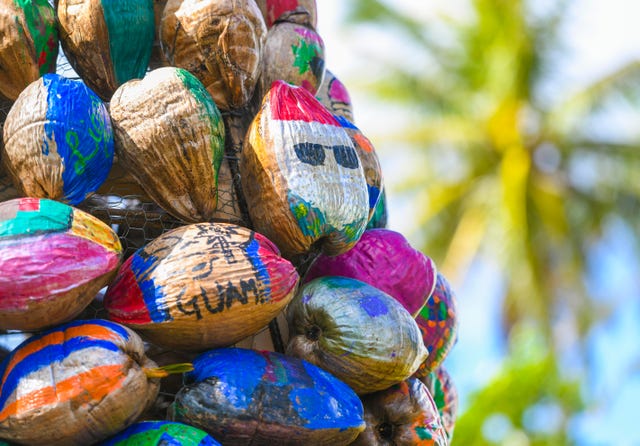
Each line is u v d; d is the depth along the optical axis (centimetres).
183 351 173
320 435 166
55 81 169
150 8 196
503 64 1242
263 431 163
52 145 165
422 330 212
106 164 173
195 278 162
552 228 1252
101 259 158
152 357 193
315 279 188
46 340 156
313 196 176
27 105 167
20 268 151
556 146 1277
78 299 157
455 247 1273
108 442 158
